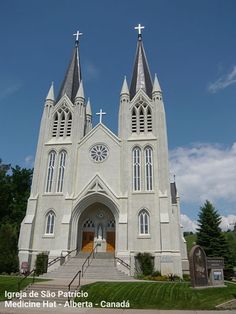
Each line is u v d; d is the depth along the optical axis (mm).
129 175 38375
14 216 49469
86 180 39219
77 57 51031
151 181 37969
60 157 40906
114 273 30078
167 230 34469
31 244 36281
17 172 53969
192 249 22141
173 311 16016
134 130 41344
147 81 45375
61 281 24422
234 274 46062
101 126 41969
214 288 20922
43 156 41188
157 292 19438
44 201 38656
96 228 39062
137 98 42906
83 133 43219
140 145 39906
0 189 49219
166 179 37438
